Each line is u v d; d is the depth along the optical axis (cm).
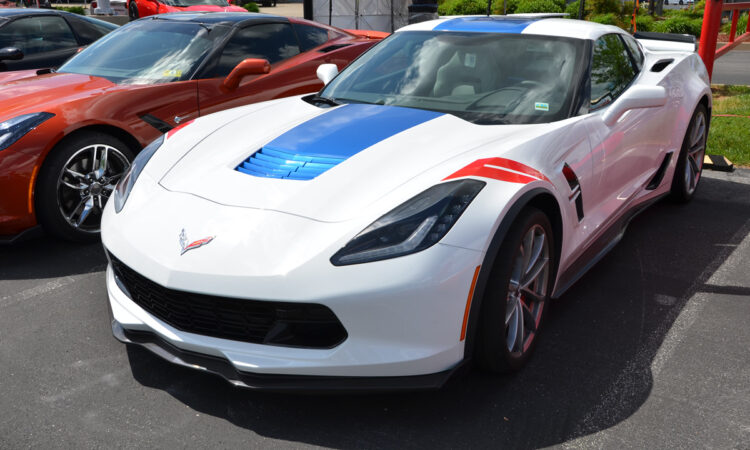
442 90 315
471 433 217
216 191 241
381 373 209
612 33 367
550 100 301
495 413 227
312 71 525
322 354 209
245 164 259
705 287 332
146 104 409
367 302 202
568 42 329
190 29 487
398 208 217
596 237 315
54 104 374
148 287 228
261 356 211
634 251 379
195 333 222
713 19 716
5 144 346
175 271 212
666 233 408
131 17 1452
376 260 204
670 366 258
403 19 1203
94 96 391
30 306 306
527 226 235
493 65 321
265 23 512
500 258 225
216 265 209
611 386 244
